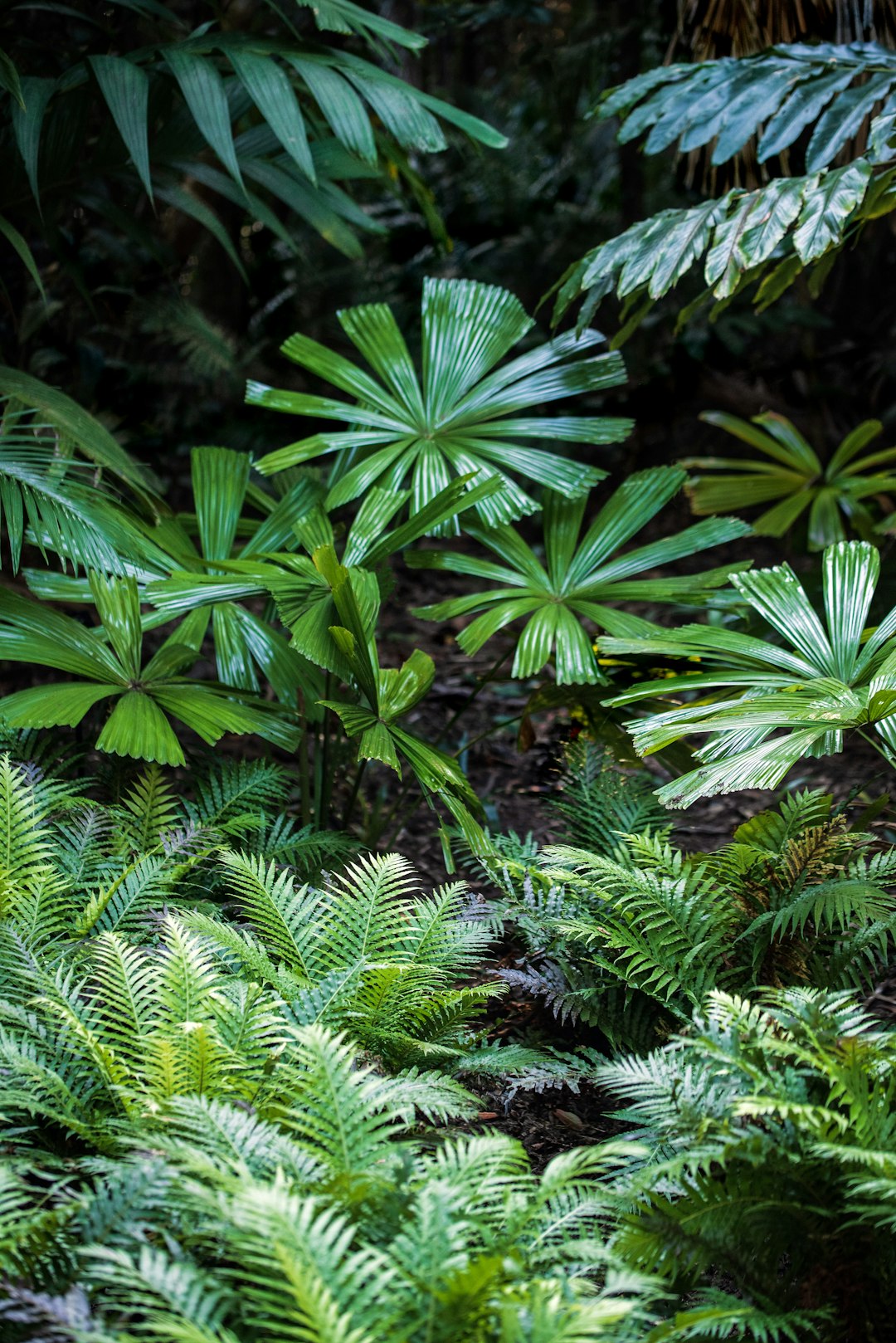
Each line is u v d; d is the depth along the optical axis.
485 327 3.41
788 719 2.21
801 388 7.26
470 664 5.20
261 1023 1.84
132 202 4.71
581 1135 2.18
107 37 3.75
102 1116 1.76
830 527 4.92
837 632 2.50
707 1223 1.54
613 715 3.09
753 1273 1.58
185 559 3.14
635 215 6.93
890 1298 1.58
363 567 2.92
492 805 3.82
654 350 7.17
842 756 4.33
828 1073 1.58
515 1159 1.63
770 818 2.41
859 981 2.20
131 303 5.84
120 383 6.21
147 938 2.23
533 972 2.28
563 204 8.09
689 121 3.34
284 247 7.52
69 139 3.41
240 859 2.29
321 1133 1.57
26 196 3.53
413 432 3.26
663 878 2.28
